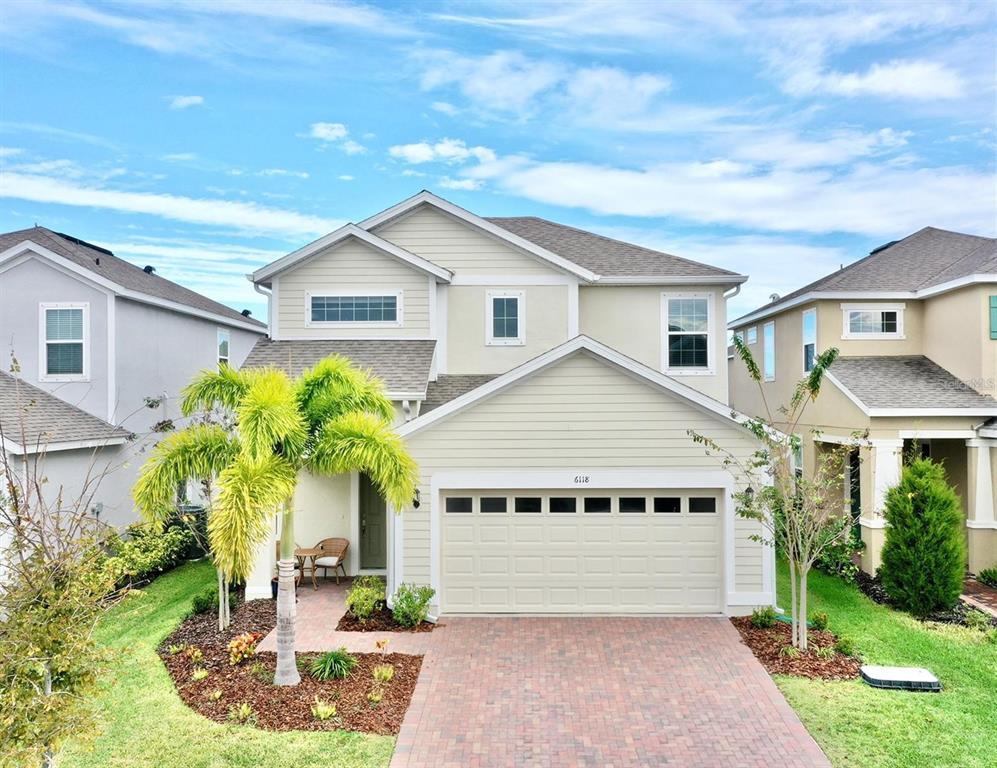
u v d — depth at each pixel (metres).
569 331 16.19
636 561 12.22
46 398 15.70
